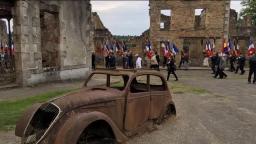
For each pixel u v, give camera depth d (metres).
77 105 5.64
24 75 14.91
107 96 6.24
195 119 9.36
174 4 35.22
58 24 17.59
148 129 7.72
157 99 7.91
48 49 17.95
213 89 15.86
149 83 7.68
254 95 13.92
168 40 35.75
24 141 5.79
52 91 13.68
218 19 34.62
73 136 5.14
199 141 7.25
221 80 20.47
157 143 7.05
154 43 36.03
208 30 34.94
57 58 17.78
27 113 6.07
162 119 8.33
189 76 23.84
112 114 6.31
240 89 15.88
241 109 10.85
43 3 16.34
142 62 32.59
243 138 7.51
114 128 5.90
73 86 15.74
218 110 10.69
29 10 15.31
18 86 14.80
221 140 7.35
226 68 30.56
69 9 18.47
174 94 14.19
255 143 7.15
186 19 35.19
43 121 5.76
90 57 20.77
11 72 18.73
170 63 20.16
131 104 6.80
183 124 8.73
